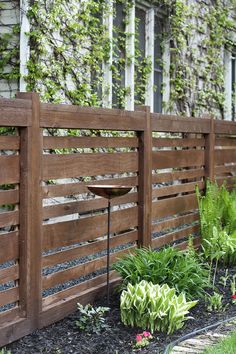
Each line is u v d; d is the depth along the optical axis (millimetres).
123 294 3766
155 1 8609
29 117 3371
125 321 3717
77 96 6656
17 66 6145
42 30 6172
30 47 6086
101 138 4246
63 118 3703
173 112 9352
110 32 7289
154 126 5016
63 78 6480
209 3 10484
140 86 8398
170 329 3639
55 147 3703
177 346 3398
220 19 10906
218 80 10961
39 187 3496
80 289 4055
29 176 3385
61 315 3760
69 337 3494
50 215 3693
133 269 4184
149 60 8547
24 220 3383
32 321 3471
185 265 4281
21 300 3418
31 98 3391
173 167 5566
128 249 4715
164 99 9188
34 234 3453
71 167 3887
